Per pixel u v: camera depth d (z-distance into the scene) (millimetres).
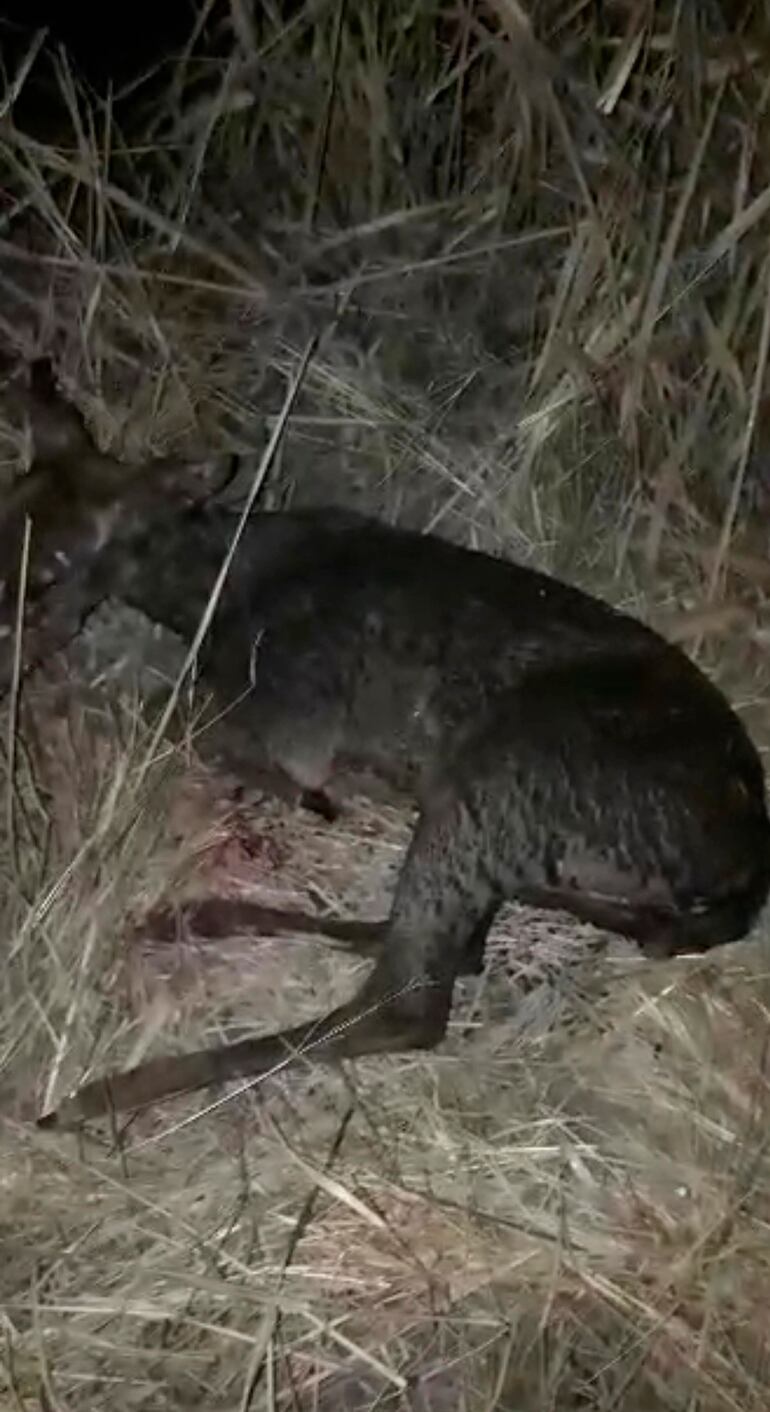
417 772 1952
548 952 2057
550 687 1907
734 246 2350
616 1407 1771
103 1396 1762
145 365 2432
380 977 1900
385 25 2570
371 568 1984
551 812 1869
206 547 2004
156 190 2654
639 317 2355
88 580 2004
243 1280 1817
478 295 2543
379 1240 1843
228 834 2117
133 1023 1971
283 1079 1945
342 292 2469
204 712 2035
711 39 2373
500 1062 1971
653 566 2289
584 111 2418
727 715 1937
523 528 2359
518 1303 1814
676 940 1912
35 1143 1876
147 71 2705
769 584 2295
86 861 1987
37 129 2672
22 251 2408
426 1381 1791
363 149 2564
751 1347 1797
